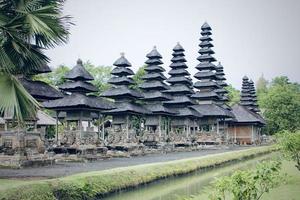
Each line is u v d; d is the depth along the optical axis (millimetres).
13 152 24859
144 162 31625
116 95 50031
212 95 68812
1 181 17016
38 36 14883
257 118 83062
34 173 21094
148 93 57969
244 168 33469
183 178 26688
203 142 65812
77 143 33875
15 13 14414
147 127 63531
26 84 27672
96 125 63406
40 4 15117
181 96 63719
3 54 13766
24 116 13031
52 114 64062
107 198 18500
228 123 81250
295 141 21156
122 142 43812
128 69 51844
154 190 21391
